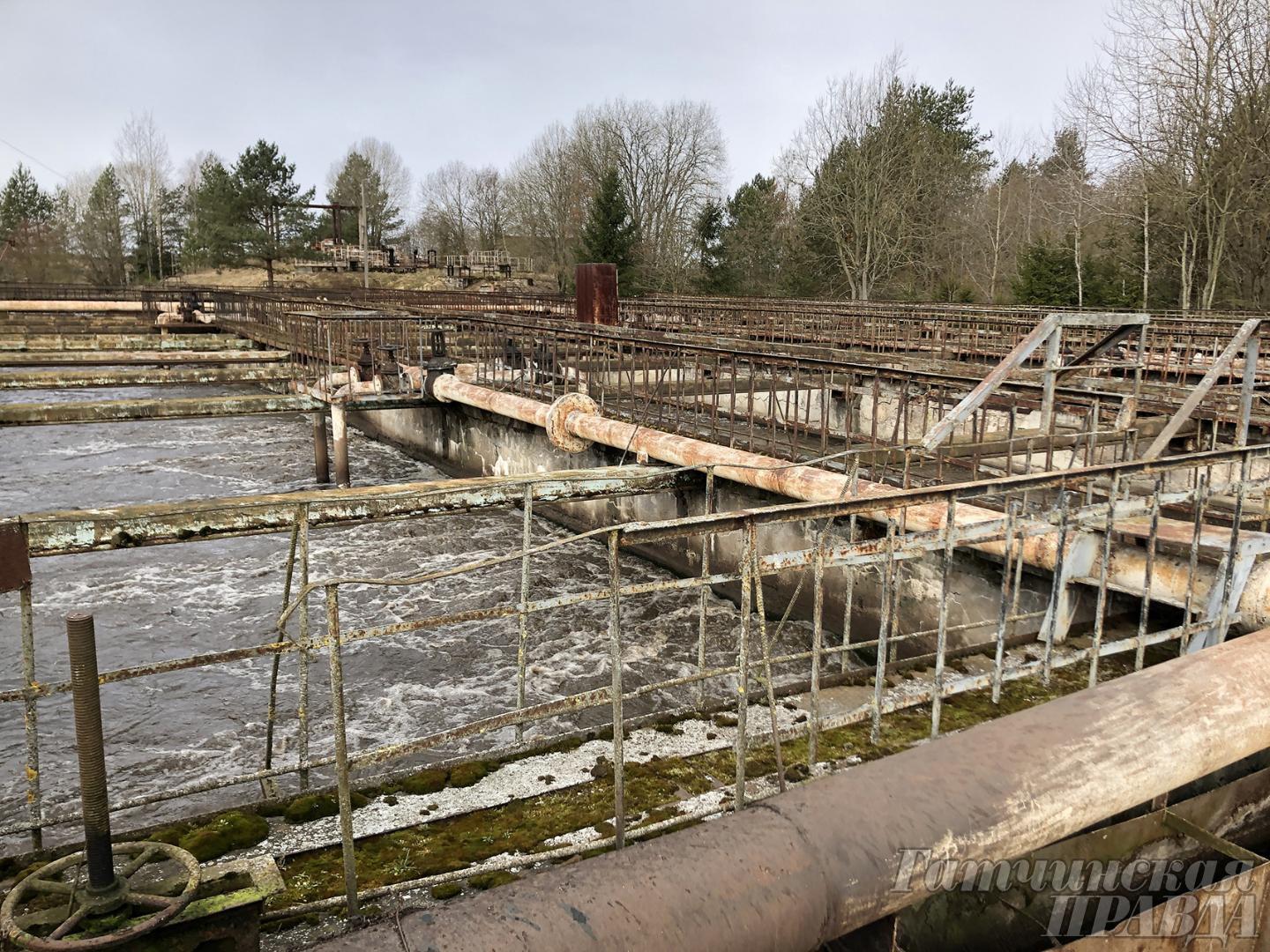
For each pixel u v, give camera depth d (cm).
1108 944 317
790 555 343
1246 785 375
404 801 355
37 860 319
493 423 1409
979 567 681
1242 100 2542
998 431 1128
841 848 217
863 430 1392
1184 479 919
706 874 205
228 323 2877
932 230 4259
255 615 926
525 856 315
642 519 1095
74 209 7725
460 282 5381
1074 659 446
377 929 188
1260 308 2586
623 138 5816
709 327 2392
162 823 340
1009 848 235
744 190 5078
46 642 852
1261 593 492
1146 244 2700
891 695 426
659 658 827
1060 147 4422
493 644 854
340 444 1423
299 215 5631
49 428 1983
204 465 1642
